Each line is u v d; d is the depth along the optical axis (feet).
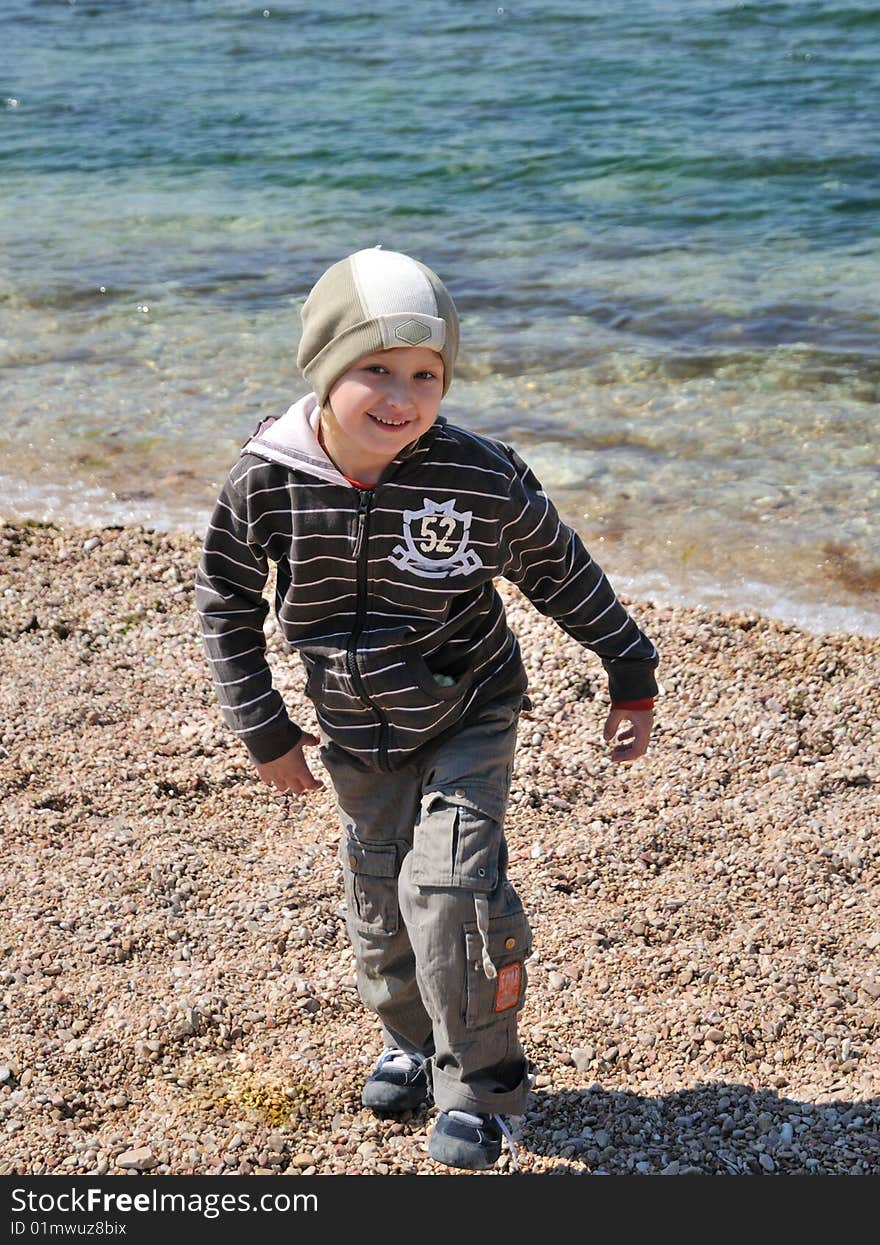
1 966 10.07
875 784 12.67
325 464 7.68
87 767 12.64
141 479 20.18
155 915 10.74
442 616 8.03
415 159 39.63
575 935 10.76
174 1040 9.57
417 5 69.46
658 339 25.36
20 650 14.80
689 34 57.06
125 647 15.05
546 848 11.80
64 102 49.78
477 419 22.09
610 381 23.52
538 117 44.24
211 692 14.19
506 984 7.94
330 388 7.58
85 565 16.83
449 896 7.79
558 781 12.71
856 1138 8.98
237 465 7.98
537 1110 9.23
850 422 21.62
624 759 9.20
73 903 10.80
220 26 66.69
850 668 14.53
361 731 8.27
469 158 39.50
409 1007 9.00
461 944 7.79
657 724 13.73
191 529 18.40
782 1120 9.14
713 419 21.93
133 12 72.69
